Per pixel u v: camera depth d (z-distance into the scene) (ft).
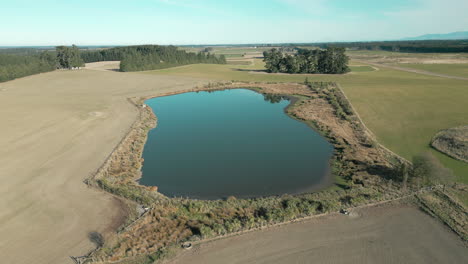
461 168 113.39
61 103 230.07
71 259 68.54
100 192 99.71
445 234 76.54
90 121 183.11
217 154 141.69
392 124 174.40
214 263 67.31
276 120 203.82
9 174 111.65
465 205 88.79
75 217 85.20
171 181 112.88
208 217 86.89
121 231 78.33
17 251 71.00
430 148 135.54
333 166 124.98
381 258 68.69
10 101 234.17
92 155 131.75
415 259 68.28
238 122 200.85
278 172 120.57
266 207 91.30
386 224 81.10
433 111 195.93
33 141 147.02
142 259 69.10
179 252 70.95
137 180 113.70
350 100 240.12
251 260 68.03
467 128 155.22
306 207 88.89
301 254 69.87
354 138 154.71
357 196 96.94
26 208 89.51
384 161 122.31
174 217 86.79
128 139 153.58
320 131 174.40
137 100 253.85
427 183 101.35
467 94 243.60
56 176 110.83
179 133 176.55
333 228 79.61
